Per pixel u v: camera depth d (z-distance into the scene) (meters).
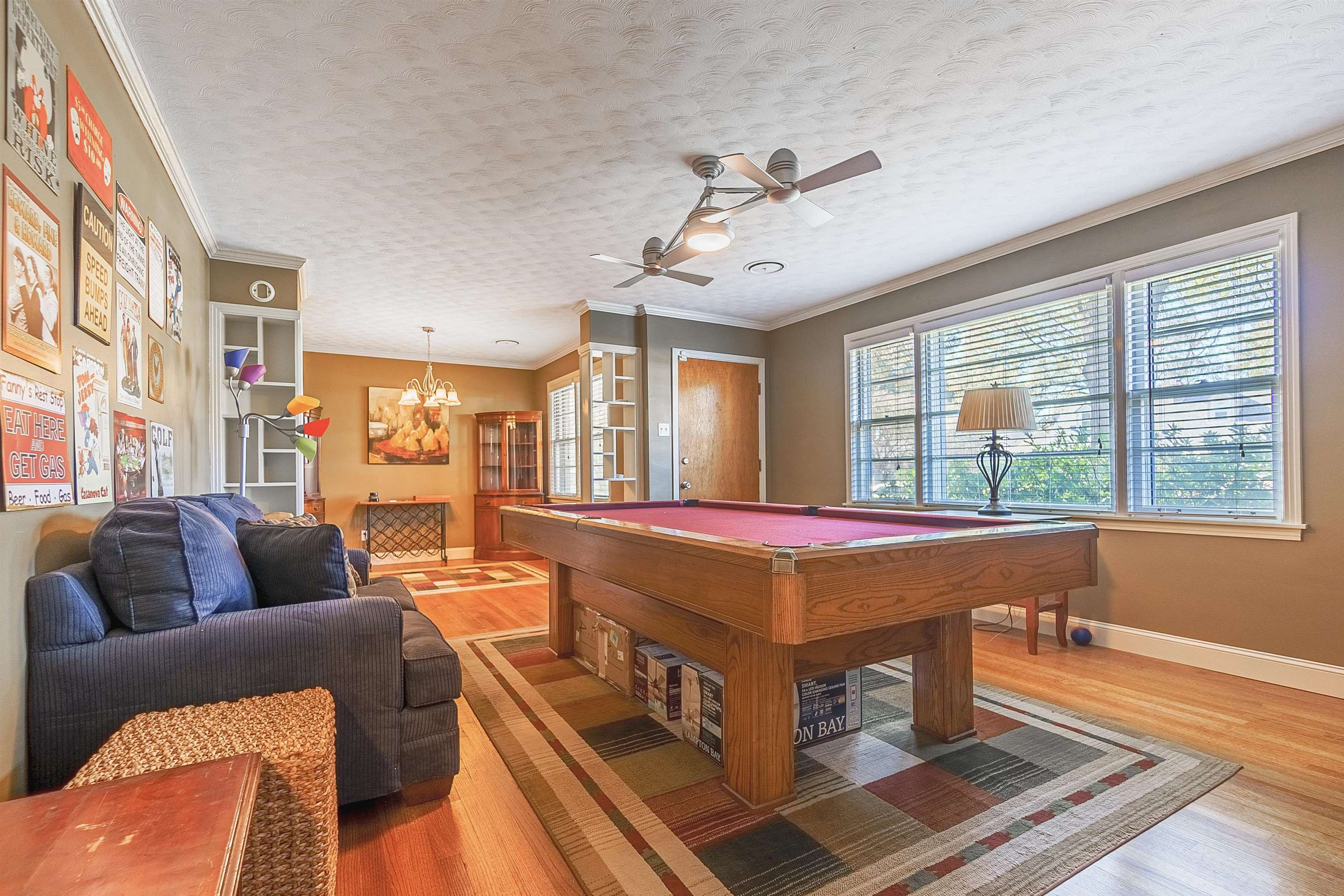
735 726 1.94
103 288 1.98
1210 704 2.66
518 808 1.91
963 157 2.95
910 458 4.73
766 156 2.90
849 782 2.02
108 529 1.63
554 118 2.58
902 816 1.82
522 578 6.22
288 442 4.33
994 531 1.83
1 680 1.36
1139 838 1.71
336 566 2.01
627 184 3.16
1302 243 2.84
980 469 4.23
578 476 7.04
